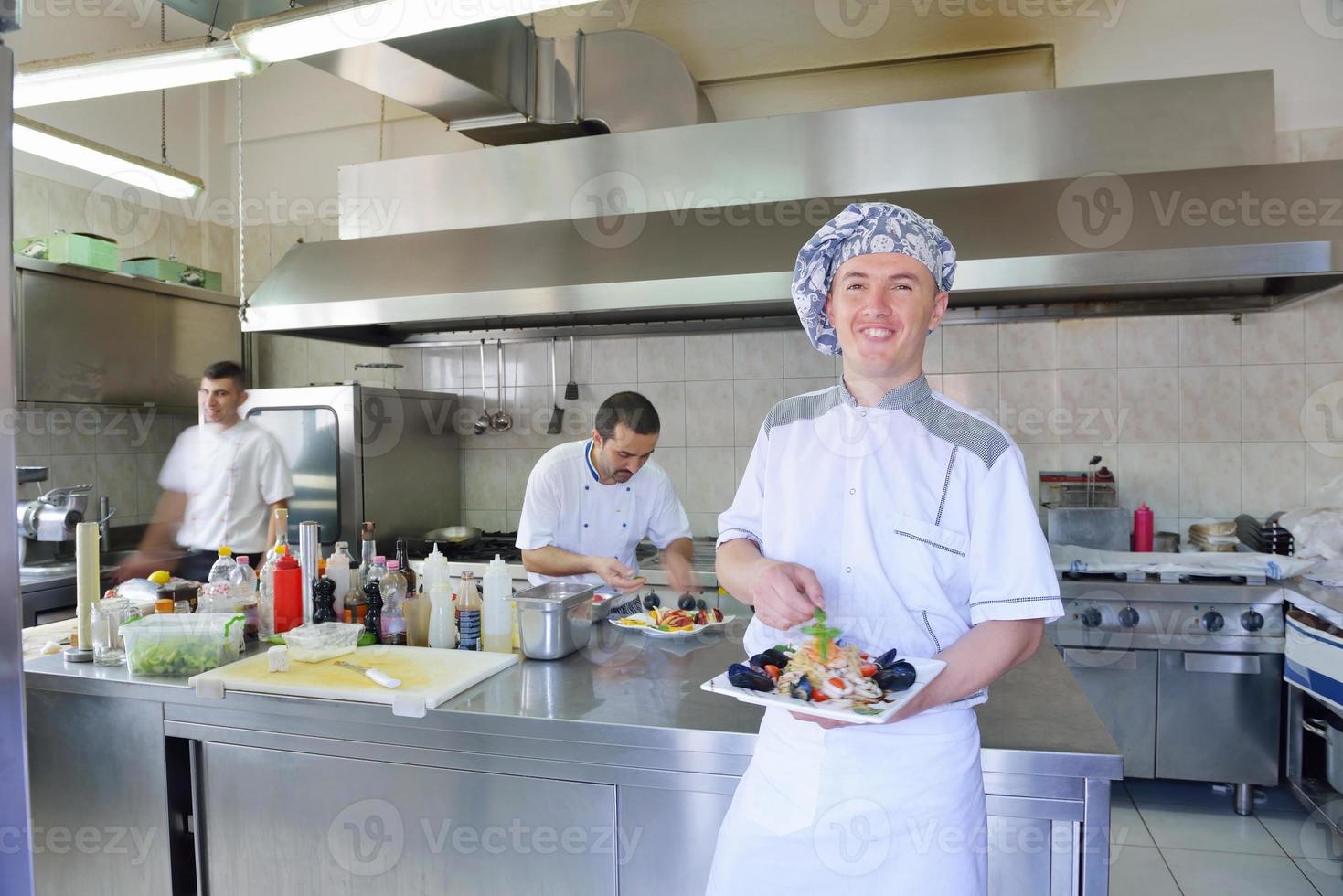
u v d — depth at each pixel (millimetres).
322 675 1662
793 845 1100
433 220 3479
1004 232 2545
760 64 3562
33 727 1825
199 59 2068
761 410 3707
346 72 2746
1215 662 2771
